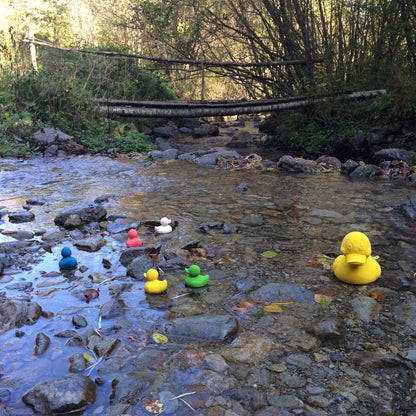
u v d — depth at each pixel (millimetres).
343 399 2039
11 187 6230
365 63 10898
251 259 3678
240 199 5609
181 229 4418
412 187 6297
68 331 2574
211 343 2471
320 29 11469
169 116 10953
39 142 9227
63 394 1985
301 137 10453
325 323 2631
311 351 2402
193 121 14719
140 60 16453
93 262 3607
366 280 3209
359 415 1942
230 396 2057
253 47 12172
